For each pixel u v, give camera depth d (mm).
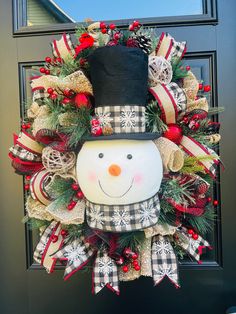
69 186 773
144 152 680
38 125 753
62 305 1106
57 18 1109
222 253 1064
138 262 747
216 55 1055
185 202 755
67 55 792
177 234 784
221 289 1067
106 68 669
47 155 753
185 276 1081
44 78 768
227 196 1057
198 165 744
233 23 1051
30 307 1112
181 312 1079
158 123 731
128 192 666
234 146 1052
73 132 706
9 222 1111
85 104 724
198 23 1057
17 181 1106
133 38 741
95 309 1100
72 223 734
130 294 1093
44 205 798
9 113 1104
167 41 806
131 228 676
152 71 748
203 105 770
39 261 816
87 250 773
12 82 1100
